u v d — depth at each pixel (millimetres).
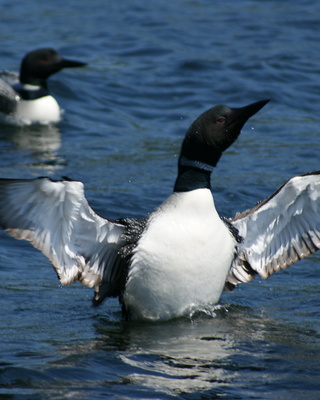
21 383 7930
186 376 8203
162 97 20922
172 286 9648
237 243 10164
